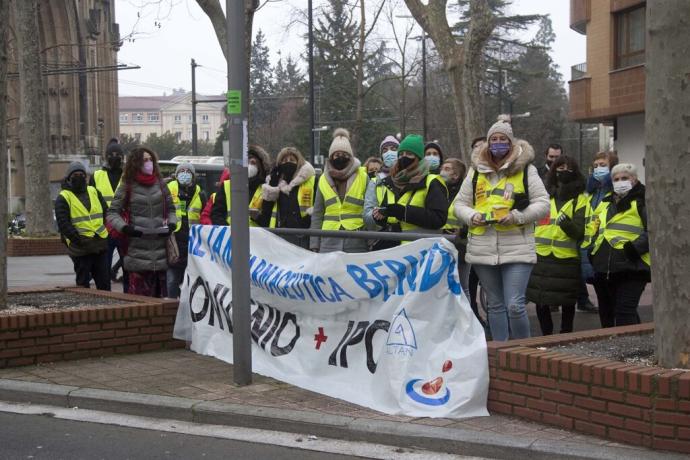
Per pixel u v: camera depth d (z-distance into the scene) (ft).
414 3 51.37
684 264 16.78
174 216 30.66
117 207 29.78
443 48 50.47
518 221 20.70
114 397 20.79
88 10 175.01
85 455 17.33
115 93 195.11
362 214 27.27
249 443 18.02
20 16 72.90
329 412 19.25
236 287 21.84
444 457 16.80
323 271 21.67
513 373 18.25
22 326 24.18
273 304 23.58
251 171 29.94
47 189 75.97
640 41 76.43
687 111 16.57
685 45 16.52
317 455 17.12
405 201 24.21
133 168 29.78
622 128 81.61
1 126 26.27
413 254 19.89
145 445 17.97
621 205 24.41
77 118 166.61
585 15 82.33
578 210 26.30
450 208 27.89
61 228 30.86
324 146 177.06
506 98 181.88
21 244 72.59
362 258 20.86
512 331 21.49
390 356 19.44
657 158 17.02
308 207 29.40
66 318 24.97
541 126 216.13
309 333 22.33
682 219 16.74
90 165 159.12
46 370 23.86
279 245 23.76
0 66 25.99
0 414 20.58
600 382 16.51
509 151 21.25
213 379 22.76
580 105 83.41
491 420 18.19
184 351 26.89
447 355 19.03
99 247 31.71
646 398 15.74
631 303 24.43
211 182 80.38
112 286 47.57
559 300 26.78
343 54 117.91
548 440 16.49
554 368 17.38
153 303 27.02
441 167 29.73
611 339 20.62
